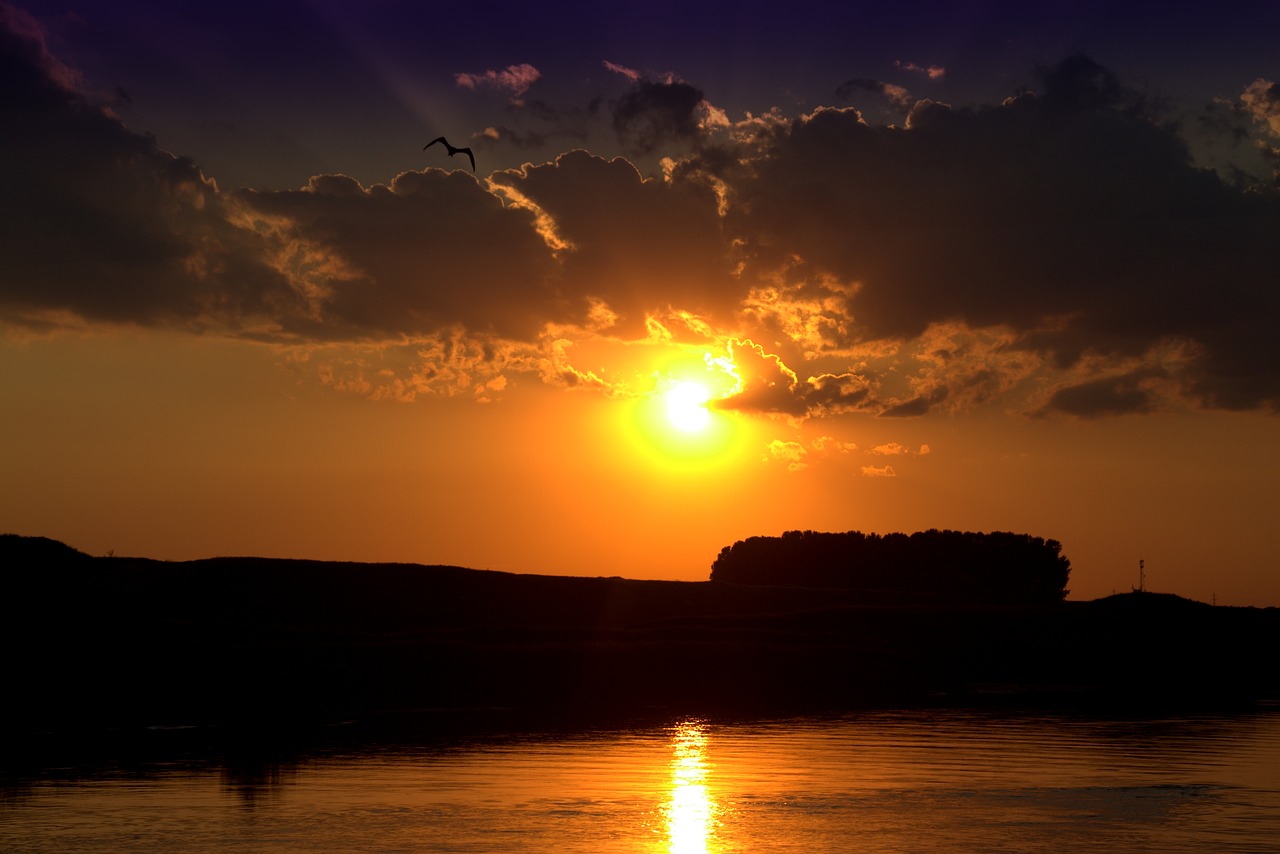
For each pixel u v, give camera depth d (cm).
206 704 5825
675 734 5212
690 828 3112
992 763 4288
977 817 3262
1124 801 3506
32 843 2912
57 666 5981
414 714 6003
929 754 4534
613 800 3488
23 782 3781
